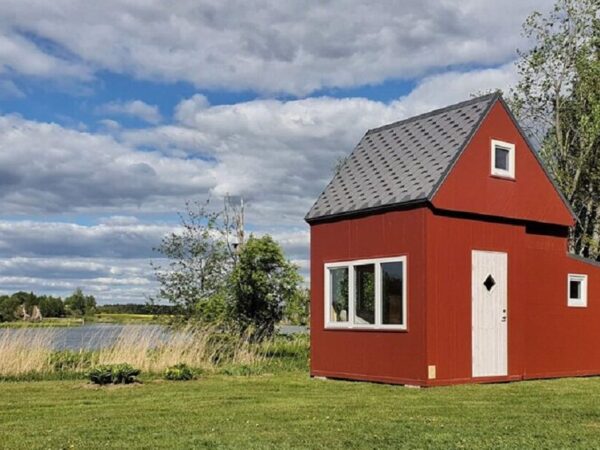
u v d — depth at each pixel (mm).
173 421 9156
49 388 13070
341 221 15305
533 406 10508
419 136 15539
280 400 11297
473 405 10633
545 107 26203
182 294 21906
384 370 14031
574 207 25453
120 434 8273
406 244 13766
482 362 14148
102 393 12312
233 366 16656
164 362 16344
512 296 14812
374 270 14461
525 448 7449
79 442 7816
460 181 13930
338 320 15336
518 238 15070
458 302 13820
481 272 14273
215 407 10477
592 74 24547
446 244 13719
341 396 11867
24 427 8797
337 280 15469
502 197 14711
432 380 13250
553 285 16000
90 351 16859
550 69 25781
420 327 13336
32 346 16125
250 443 7711
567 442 7715
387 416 9492
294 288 20469
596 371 16672
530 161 15430
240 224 22750
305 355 19828
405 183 14297
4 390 12789
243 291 20109
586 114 24969
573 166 25312
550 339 15781
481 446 7523
